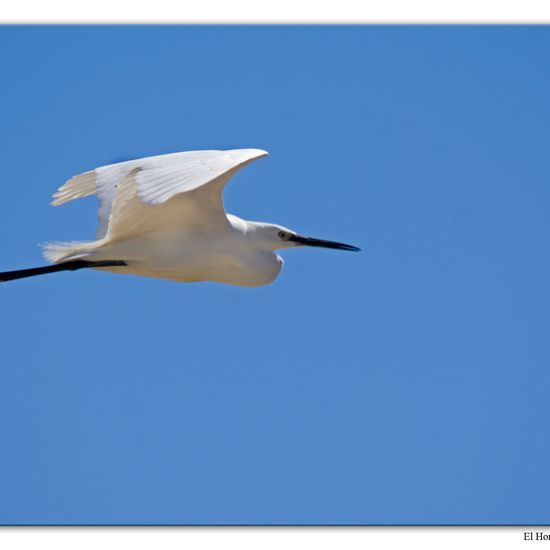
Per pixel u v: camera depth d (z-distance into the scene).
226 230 13.20
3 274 12.72
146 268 12.98
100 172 13.33
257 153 11.07
